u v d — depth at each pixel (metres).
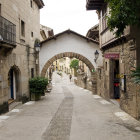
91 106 11.38
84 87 25.25
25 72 13.60
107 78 13.32
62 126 7.18
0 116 8.96
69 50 18.64
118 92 12.81
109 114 9.09
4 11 9.79
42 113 9.58
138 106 7.79
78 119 8.23
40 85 14.15
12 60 10.94
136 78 5.72
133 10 6.12
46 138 5.91
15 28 11.08
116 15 6.19
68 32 18.31
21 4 12.72
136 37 7.85
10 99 12.30
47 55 18.50
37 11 17.61
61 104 12.34
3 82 9.55
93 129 6.74
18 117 8.74
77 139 5.79
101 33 14.11
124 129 6.70
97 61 18.58
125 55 9.27
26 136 6.11
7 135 6.21
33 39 16.16
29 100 14.17
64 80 46.09
